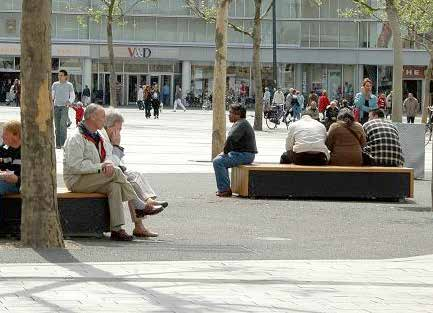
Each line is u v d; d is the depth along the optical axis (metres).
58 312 8.62
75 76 91.94
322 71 93.12
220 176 20.77
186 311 8.85
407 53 91.69
